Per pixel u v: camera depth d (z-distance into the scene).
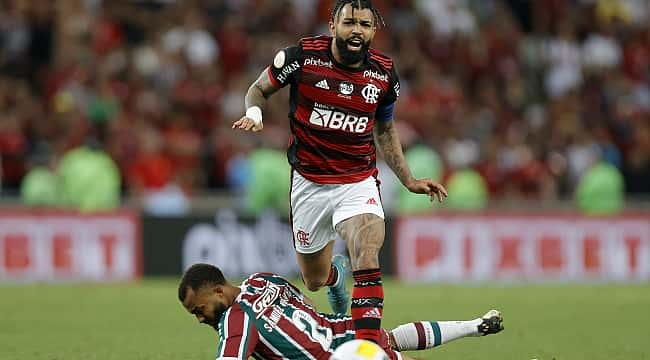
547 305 44.25
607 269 60.81
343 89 24.03
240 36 73.25
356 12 23.50
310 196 24.70
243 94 69.25
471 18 80.62
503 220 59.91
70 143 62.31
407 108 70.75
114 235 56.28
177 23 74.50
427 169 61.59
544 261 60.22
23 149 62.84
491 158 68.19
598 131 74.81
